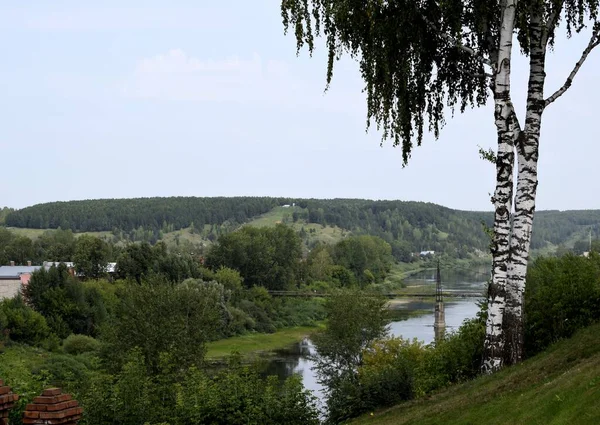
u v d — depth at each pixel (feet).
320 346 186.80
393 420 60.49
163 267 354.74
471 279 626.64
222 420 71.36
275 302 385.50
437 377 82.23
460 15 59.31
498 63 59.47
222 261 424.87
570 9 61.57
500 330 59.62
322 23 61.77
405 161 65.72
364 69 63.21
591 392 39.37
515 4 58.70
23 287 269.85
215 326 173.47
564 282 70.79
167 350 142.51
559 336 69.41
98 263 411.13
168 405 76.02
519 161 60.03
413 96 64.39
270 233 453.99
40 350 223.10
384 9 60.44
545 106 59.98
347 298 192.03
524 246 59.36
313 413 76.18
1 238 559.79
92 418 68.18
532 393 46.39
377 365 151.23
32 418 28.66
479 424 46.21
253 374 77.66
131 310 157.79
